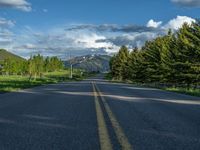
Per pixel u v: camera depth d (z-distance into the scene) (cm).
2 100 1794
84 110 1273
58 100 1812
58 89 3297
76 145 635
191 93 3072
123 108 1386
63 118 1030
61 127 852
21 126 865
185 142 680
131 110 1309
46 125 884
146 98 2083
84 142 662
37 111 1230
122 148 613
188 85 4819
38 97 2061
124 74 10925
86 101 1747
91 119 1009
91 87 3894
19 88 3384
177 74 4878
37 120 980
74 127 852
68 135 738
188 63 4700
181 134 774
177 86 5044
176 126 899
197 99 2155
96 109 1308
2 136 723
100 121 960
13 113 1160
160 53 6197
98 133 764
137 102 1739
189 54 4788
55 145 634
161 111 1295
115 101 1775
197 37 4781
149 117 1088
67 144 643
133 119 1028
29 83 4984
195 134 776
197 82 4706
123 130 815
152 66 6375
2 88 3130
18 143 650
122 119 1022
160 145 648
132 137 725
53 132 776
